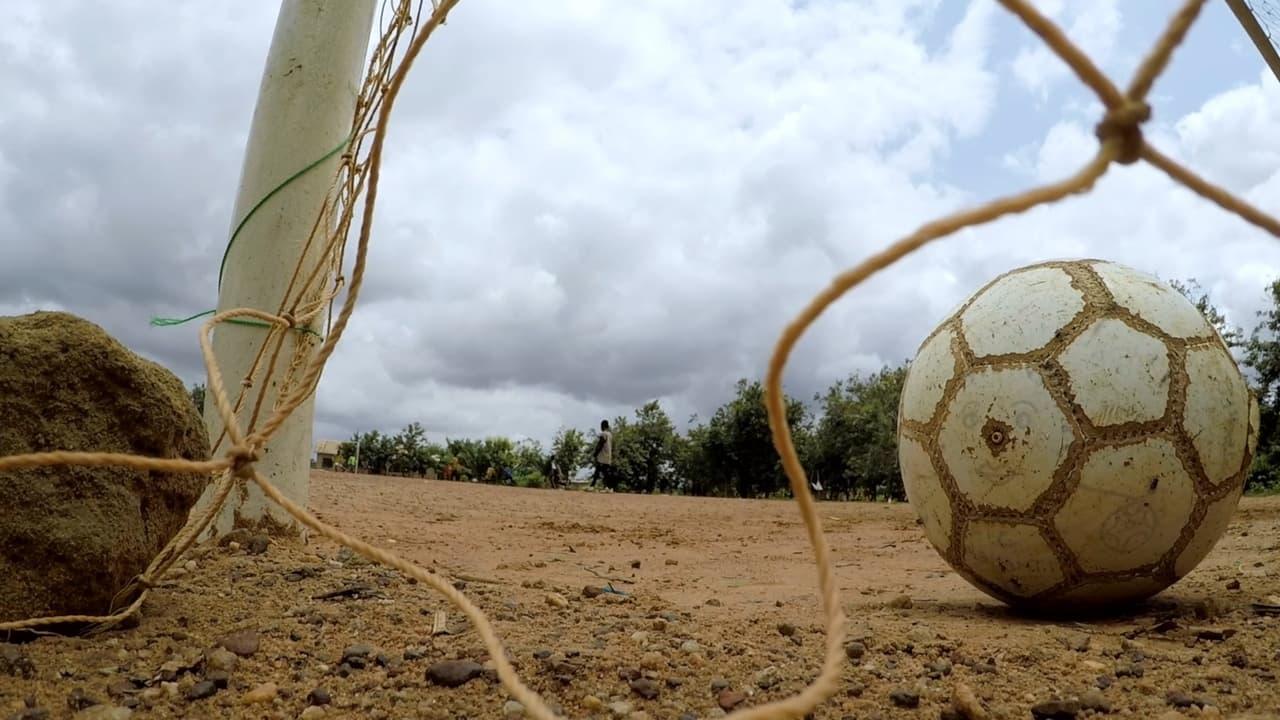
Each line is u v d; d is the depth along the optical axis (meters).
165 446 0.49
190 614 0.51
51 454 0.25
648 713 0.38
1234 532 1.11
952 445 0.57
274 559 0.71
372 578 0.66
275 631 0.48
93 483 0.46
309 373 0.28
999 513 0.55
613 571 0.92
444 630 0.51
